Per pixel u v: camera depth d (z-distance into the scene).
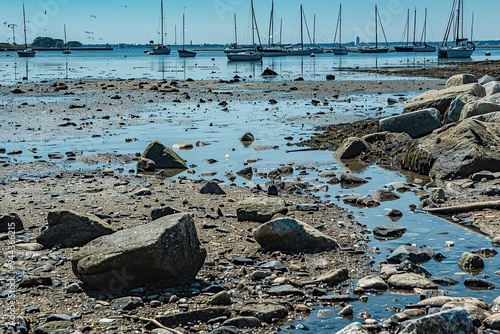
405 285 8.00
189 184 14.34
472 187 13.79
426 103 21.81
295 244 9.62
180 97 36.56
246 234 10.38
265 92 40.47
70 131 22.80
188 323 6.94
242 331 6.76
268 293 7.82
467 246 9.80
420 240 10.13
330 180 14.85
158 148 16.84
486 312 6.98
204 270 8.65
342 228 10.83
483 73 56.00
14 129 23.14
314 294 7.79
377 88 42.91
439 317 6.18
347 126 23.48
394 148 18.47
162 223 8.12
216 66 88.12
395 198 13.15
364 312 7.19
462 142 15.39
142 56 163.75
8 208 11.92
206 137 21.75
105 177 15.18
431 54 149.62
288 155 18.50
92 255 7.89
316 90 41.78
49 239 9.64
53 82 49.72
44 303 7.46
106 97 36.09
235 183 14.61
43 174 15.54
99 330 6.73
